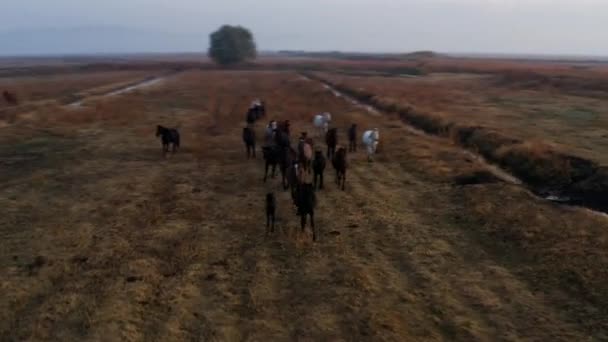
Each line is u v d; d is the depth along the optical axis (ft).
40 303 35.32
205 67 432.66
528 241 46.26
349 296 36.73
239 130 109.50
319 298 36.52
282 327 32.68
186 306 34.99
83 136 101.55
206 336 31.48
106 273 39.96
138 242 46.68
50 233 48.83
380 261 42.98
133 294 36.37
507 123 107.55
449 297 36.60
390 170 75.15
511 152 80.48
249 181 68.54
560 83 197.26
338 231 49.83
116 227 50.62
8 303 35.12
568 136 91.86
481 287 38.11
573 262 41.19
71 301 35.29
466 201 58.80
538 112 126.82
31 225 51.19
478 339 31.32
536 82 207.31
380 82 234.38
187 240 47.24
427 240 47.57
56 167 76.33
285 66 431.84
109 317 33.19
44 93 185.26
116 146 92.02
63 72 360.48
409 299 36.32
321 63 475.31
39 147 90.58
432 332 32.09
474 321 33.40
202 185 66.64
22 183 67.10
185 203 58.65
